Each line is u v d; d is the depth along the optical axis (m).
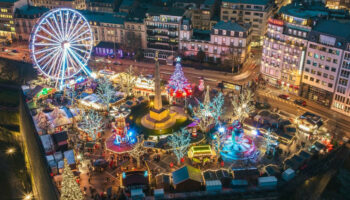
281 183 121.81
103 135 149.88
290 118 157.62
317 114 162.25
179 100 176.12
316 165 130.25
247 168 123.88
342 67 155.00
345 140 143.25
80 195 104.56
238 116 154.75
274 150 135.38
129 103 171.50
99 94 174.38
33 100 174.75
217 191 118.25
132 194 115.19
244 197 115.81
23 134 178.12
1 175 155.50
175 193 118.50
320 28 162.00
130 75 185.12
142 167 130.75
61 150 140.50
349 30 155.38
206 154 132.00
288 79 178.75
